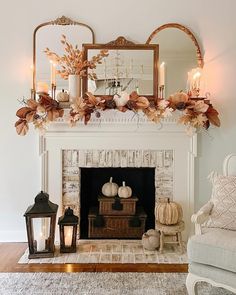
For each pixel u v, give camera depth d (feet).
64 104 11.41
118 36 12.01
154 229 12.17
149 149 11.94
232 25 11.90
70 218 10.93
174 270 9.70
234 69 11.92
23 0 11.87
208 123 11.64
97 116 11.35
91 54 11.97
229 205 8.86
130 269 9.76
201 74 11.91
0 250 11.28
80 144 11.92
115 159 12.03
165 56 12.01
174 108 11.24
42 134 11.64
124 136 11.92
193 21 11.98
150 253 10.94
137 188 13.19
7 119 11.99
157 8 11.98
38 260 10.39
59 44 11.94
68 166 12.08
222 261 7.43
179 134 11.88
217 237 7.72
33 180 12.10
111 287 8.66
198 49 11.94
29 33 11.91
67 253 10.91
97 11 11.96
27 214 10.37
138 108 11.17
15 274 9.42
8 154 12.05
